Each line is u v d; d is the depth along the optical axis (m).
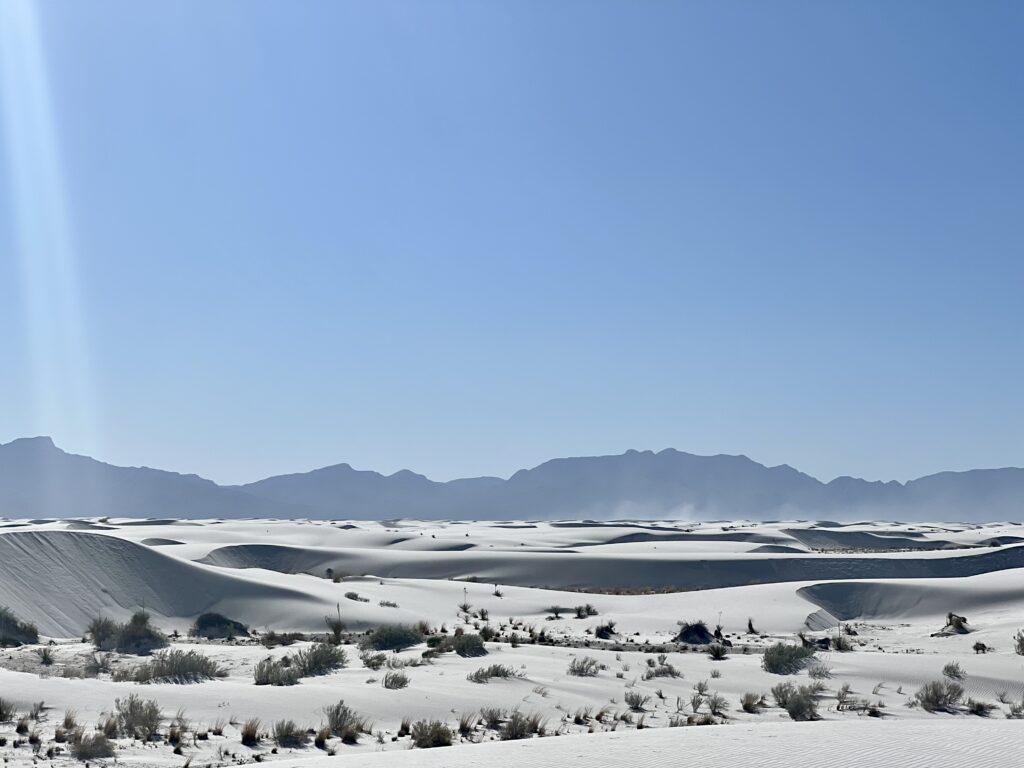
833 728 21.00
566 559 96.25
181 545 94.81
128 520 178.38
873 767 15.95
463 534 160.88
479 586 72.19
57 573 53.09
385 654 38.31
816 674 35.03
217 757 20.06
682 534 156.38
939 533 191.75
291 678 29.80
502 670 31.77
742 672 35.84
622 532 160.38
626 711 28.36
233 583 58.97
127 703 24.02
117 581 55.34
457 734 23.94
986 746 18.02
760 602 64.00
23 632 42.94
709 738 19.22
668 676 34.38
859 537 161.38
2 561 51.28
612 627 53.78
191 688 26.97
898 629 58.88
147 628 40.34
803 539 159.62
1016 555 107.19
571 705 28.42
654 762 16.48
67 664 34.22
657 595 69.75
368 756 17.89
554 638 49.31
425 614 59.03
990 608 63.72
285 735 22.38
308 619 54.34
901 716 28.89
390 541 125.00
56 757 18.84
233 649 38.78
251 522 190.00
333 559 95.06
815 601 67.00
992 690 34.19
